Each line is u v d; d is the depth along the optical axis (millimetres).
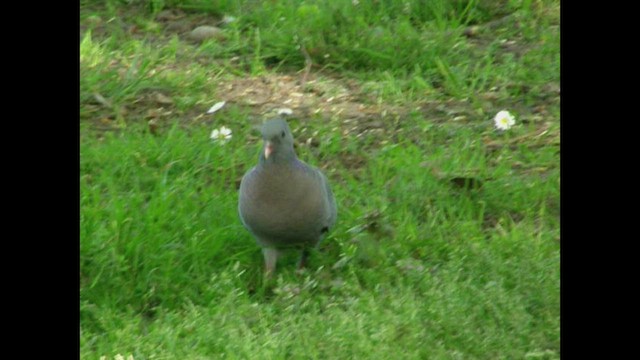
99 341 8336
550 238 9836
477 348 8086
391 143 11930
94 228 9375
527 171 11422
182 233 9688
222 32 14250
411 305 8469
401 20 14695
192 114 12352
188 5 15039
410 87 13281
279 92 13039
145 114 12258
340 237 9883
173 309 8852
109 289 8945
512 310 8367
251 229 9305
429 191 10734
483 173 11148
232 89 13031
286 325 8492
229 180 10953
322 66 13719
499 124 12000
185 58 13680
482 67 13773
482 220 10445
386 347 7902
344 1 14844
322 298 8852
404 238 9836
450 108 12820
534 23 14680
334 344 8000
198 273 9266
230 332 8188
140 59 13367
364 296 8750
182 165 11055
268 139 8945
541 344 8203
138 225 9562
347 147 11734
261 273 9492
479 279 9102
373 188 10828
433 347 8094
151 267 9148
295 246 9469
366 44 13969
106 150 11047
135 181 10578
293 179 9016
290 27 14195
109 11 14695
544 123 12445
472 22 14984
